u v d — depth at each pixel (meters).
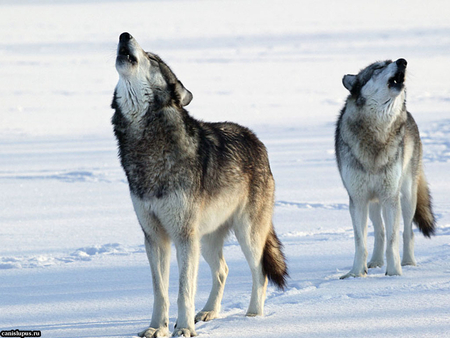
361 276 12.84
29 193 23.84
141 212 9.77
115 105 10.02
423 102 46.50
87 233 17.75
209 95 53.41
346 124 13.62
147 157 9.55
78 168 28.50
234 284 12.38
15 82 64.12
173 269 13.90
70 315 10.53
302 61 80.50
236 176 10.55
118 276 13.16
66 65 81.75
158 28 191.38
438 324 9.16
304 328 9.31
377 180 13.21
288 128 37.50
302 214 19.53
